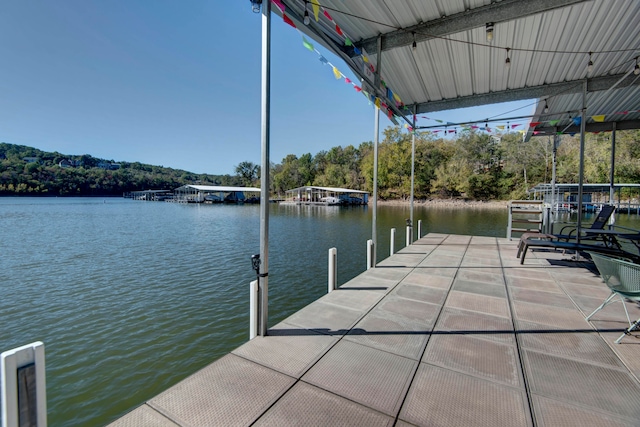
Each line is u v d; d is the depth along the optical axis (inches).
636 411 59.7
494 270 168.9
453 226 709.9
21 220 898.7
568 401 62.9
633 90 198.4
